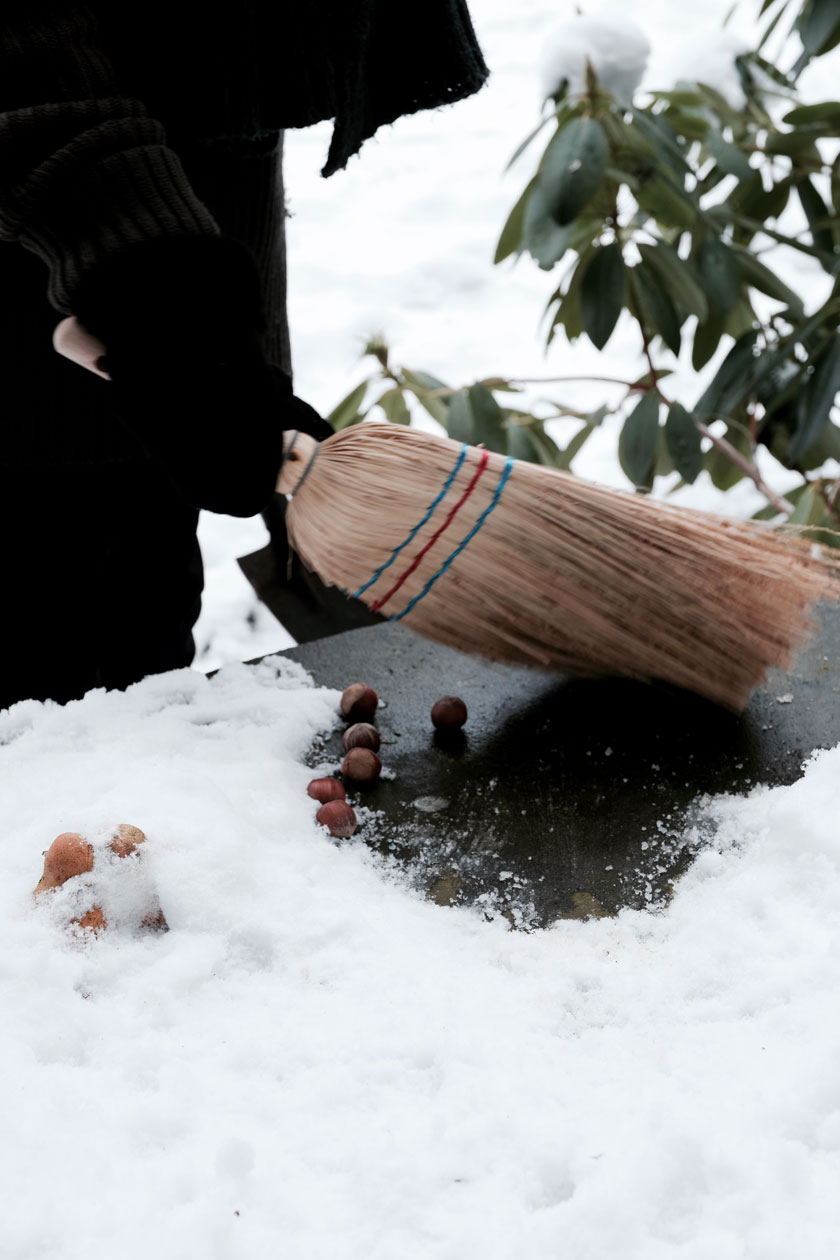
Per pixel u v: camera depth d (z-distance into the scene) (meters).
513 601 1.50
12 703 1.91
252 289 1.21
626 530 1.47
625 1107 0.94
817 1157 0.89
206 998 1.12
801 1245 0.82
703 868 1.28
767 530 1.67
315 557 1.49
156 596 1.94
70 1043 1.05
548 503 1.46
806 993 1.05
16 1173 0.91
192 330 1.17
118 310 1.16
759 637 1.50
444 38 1.61
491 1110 0.95
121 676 2.02
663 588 1.47
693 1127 0.90
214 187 1.67
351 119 1.54
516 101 6.07
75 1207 0.88
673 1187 0.87
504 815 1.41
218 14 1.38
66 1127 0.95
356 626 2.05
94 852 1.19
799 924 1.12
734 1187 0.87
